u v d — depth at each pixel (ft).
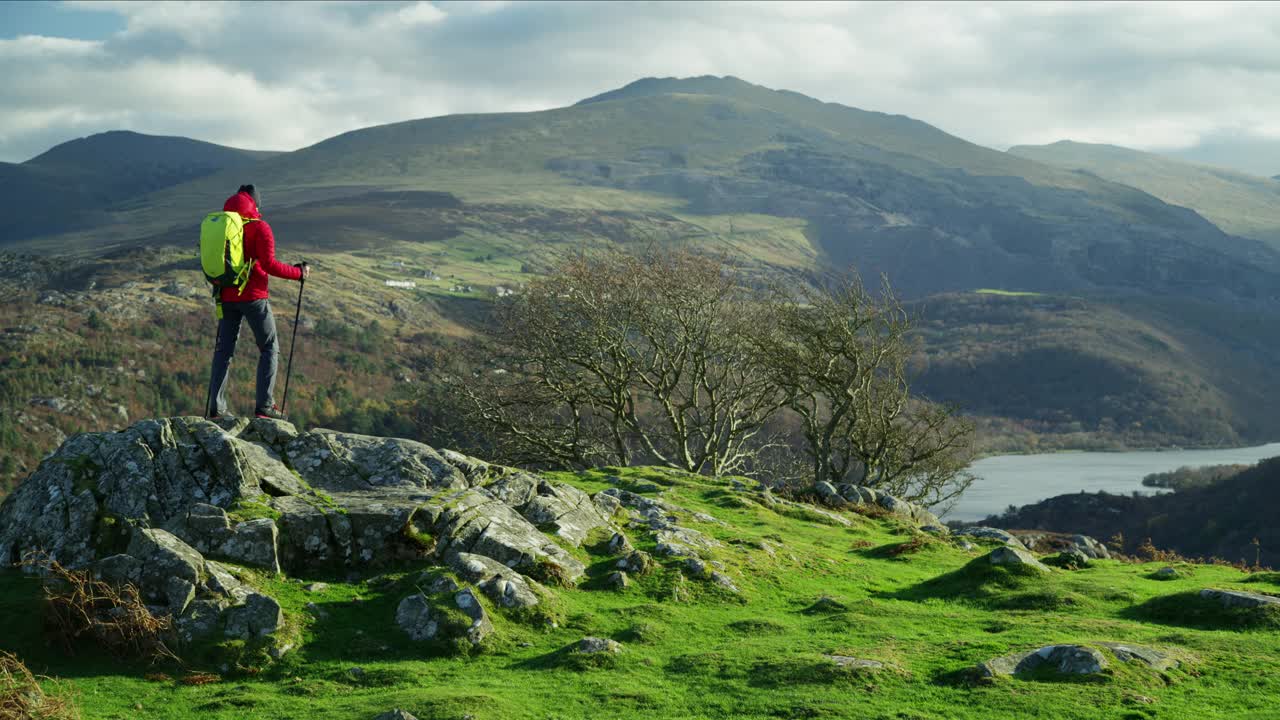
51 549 49.85
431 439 167.43
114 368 510.17
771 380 147.95
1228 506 401.29
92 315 586.04
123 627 44.60
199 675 43.14
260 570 51.31
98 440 54.80
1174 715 36.65
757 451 174.29
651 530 68.85
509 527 59.16
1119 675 40.86
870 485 138.82
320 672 43.86
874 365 135.95
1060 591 58.65
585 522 66.28
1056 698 38.58
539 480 68.95
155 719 38.22
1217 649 45.37
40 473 53.16
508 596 50.65
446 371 162.40
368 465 62.08
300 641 46.32
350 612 49.49
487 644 47.03
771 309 157.89
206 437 55.72
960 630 51.42
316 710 38.73
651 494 89.71
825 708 37.99
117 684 41.93
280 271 58.34
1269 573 67.62
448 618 47.50
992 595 59.72
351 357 519.19
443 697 38.40
